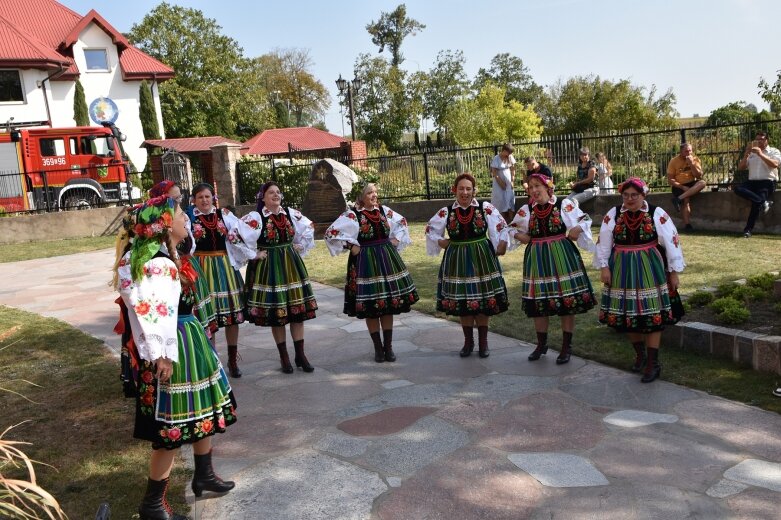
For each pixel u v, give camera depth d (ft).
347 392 16.85
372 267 18.63
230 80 130.93
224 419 11.02
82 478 12.71
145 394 10.42
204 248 17.81
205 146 93.76
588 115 159.33
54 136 62.28
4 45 83.82
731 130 36.99
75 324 25.79
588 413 14.52
